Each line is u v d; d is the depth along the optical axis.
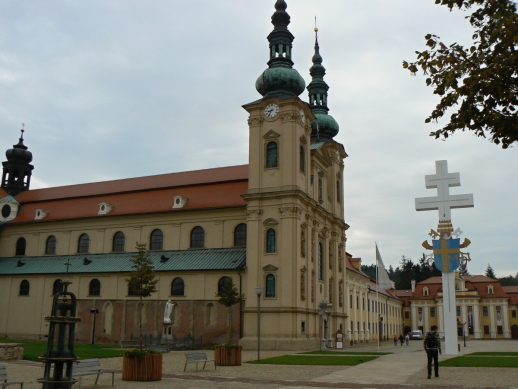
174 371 28.64
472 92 14.47
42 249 71.12
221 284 56.28
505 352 47.31
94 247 67.62
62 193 76.62
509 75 14.14
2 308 68.56
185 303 57.19
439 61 14.93
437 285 135.00
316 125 70.75
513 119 14.34
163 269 59.06
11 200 75.38
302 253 55.00
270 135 56.12
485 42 14.62
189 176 69.31
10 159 82.06
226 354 31.95
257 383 23.09
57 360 17.47
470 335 125.56
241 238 59.97
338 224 69.62
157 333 57.97
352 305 86.62
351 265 90.50
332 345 63.25
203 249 61.09
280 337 51.31
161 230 64.31
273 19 62.62
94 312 60.66
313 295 58.28
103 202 68.56
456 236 41.44
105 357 37.50
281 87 58.56
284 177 54.47
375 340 103.56
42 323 65.44
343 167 74.75
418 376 26.20
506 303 125.38
